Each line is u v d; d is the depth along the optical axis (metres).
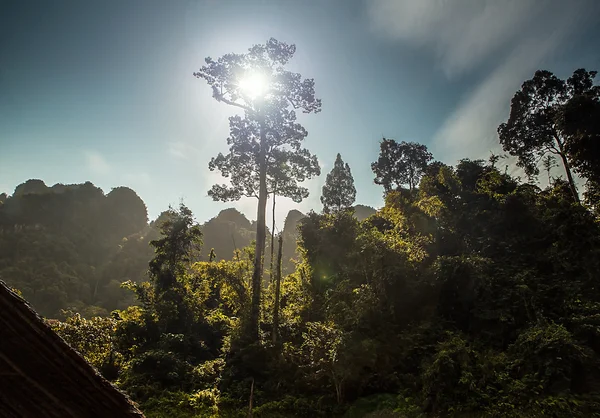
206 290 26.34
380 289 16.02
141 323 21.02
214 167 23.83
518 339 12.45
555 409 9.66
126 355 19.06
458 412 10.49
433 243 19.73
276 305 18.42
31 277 59.38
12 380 1.99
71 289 60.88
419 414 10.87
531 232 18.58
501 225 19.11
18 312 2.02
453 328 14.88
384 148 39.25
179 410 13.23
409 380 12.62
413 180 38.00
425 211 21.22
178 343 19.20
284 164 23.19
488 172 22.69
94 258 77.62
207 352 20.61
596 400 9.79
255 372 15.57
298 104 23.55
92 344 18.09
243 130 23.48
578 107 21.53
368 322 14.62
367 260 17.20
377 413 11.43
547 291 14.53
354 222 22.52
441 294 16.19
